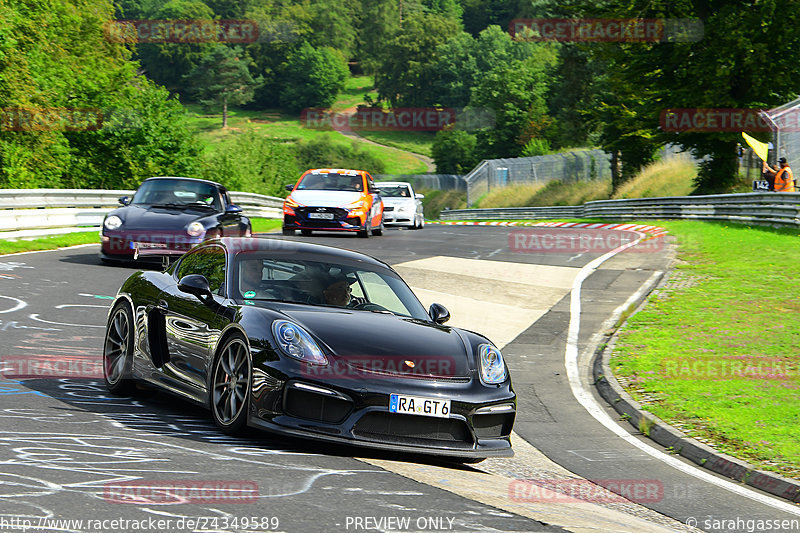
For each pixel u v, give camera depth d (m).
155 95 84.81
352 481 8.41
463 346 10.89
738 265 31.77
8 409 10.41
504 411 10.41
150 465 8.23
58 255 29.33
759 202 45.16
